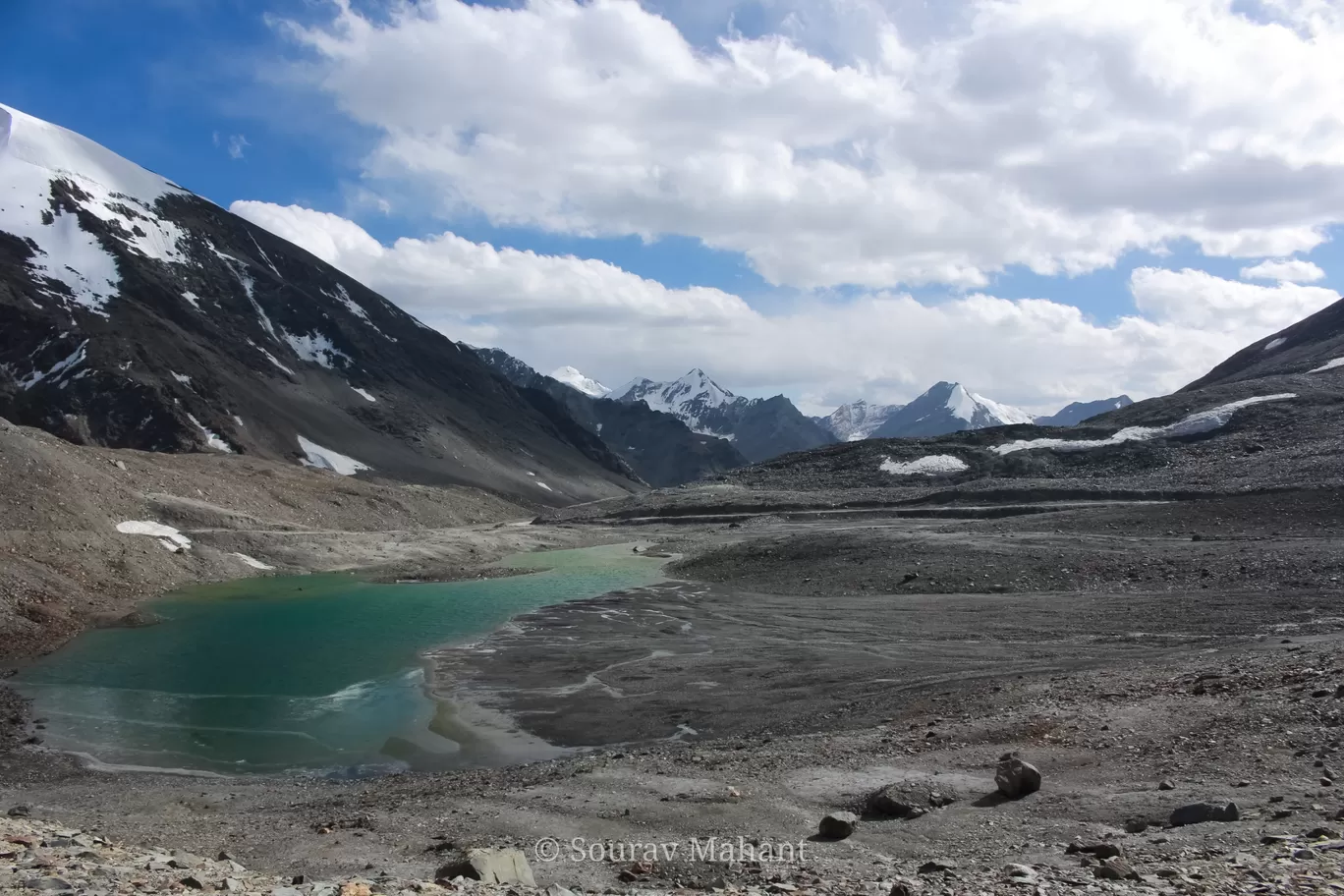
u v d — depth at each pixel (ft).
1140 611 121.90
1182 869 30.63
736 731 83.82
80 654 127.65
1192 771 48.55
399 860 46.44
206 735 90.38
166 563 197.77
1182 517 199.93
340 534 256.93
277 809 65.16
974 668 98.22
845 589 170.30
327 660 124.36
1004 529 217.15
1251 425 351.46
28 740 88.17
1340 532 168.45
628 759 70.90
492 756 83.05
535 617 158.81
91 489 205.57
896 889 31.37
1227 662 72.69
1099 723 60.39
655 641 132.98
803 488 424.87
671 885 38.86
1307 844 32.53
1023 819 44.57
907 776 55.98
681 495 426.10
